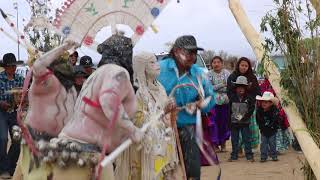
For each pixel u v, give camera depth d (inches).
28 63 203.0
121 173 231.8
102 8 225.9
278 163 429.7
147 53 246.1
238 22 222.5
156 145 234.4
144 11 227.5
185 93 267.6
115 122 180.4
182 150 269.7
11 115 367.2
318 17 208.5
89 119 182.7
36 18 219.6
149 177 231.5
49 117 190.1
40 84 187.9
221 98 478.3
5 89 362.9
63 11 224.1
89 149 181.0
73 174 179.9
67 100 194.2
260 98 437.4
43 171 183.6
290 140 491.5
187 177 270.5
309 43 211.2
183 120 267.4
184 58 268.2
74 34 224.8
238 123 447.5
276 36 213.8
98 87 182.5
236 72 456.8
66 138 182.2
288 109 211.2
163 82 270.2
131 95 187.5
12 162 367.6
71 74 196.4
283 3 212.2
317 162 192.5
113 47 202.2
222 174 386.9
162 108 245.1
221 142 491.2
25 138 186.4
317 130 209.2
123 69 184.5
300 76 211.2
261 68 217.0
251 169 405.1
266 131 439.2
